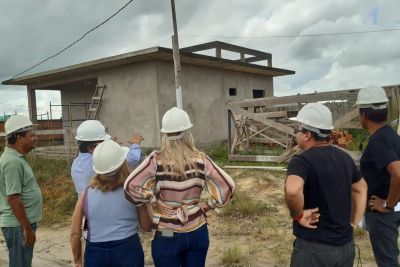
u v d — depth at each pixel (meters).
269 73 19.09
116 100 14.95
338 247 2.49
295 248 2.60
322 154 2.57
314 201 2.52
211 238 6.28
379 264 3.24
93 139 3.65
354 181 2.72
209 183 3.03
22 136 3.58
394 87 8.78
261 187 9.06
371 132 3.20
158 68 13.80
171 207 2.95
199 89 15.46
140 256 3.08
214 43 17.78
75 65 14.94
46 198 8.96
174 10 12.08
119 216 2.96
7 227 3.57
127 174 3.04
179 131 2.97
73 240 3.08
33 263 5.68
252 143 13.84
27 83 19.05
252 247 5.75
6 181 3.45
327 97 10.04
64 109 20.95
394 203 3.01
